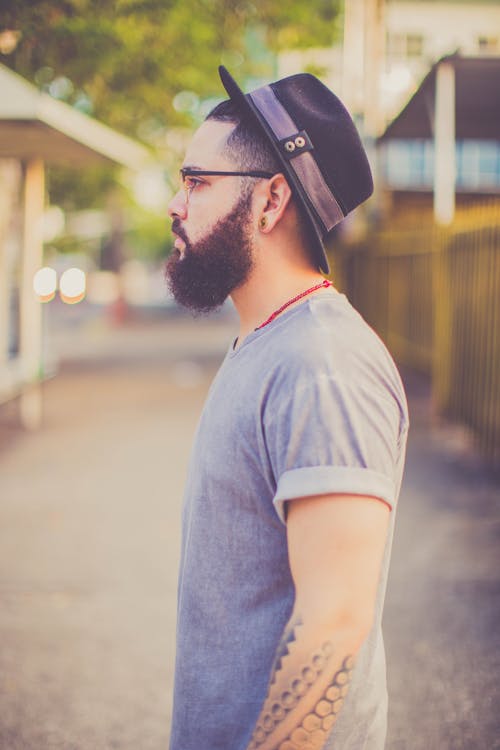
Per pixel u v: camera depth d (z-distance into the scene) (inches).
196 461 55.2
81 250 692.7
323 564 46.3
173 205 57.5
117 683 147.2
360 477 46.6
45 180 644.1
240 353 54.1
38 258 549.0
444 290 373.7
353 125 55.6
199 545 53.5
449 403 373.4
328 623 45.6
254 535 52.0
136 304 1547.7
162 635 165.3
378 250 625.6
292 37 535.8
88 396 488.4
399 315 578.9
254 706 52.1
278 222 55.1
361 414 47.9
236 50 495.5
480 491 268.4
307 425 47.6
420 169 791.7
